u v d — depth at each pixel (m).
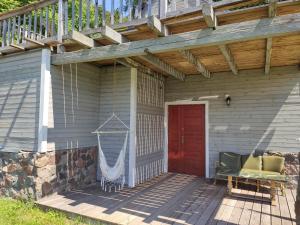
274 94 5.68
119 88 5.76
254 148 5.79
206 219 3.61
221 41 3.27
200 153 6.49
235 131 6.04
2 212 4.02
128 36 4.07
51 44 4.62
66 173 4.97
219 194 4.84
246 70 6.00
